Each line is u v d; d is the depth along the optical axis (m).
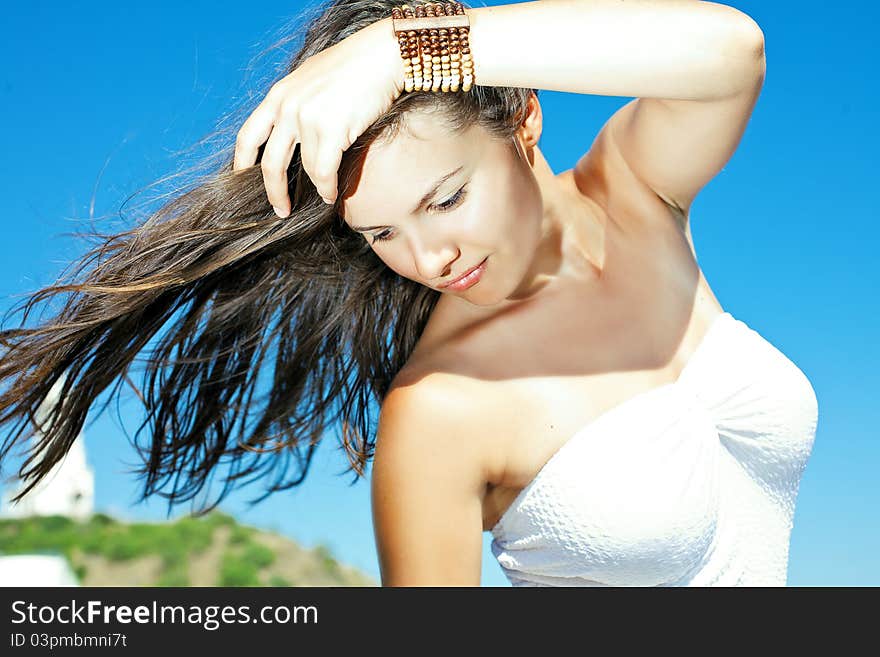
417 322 2.41
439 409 2.01
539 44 1.64
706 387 2.19
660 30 1.67
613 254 2.27
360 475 2.60
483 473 2.04
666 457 2.04
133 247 2.18
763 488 2.31
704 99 1.79
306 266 2.32
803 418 2.30
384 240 1.80
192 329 2.42
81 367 2.36
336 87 1.59
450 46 1.63
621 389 2.12
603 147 2.36
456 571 2.02
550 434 2.05
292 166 2.05
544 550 2.09
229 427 2.58
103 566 8.85
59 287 2.18
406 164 1.69
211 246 2.17
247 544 9.73
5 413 2.33
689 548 2.07
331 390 2.54
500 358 2.10
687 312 2.28
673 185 2.27
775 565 2.32
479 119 1.73
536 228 1.91
